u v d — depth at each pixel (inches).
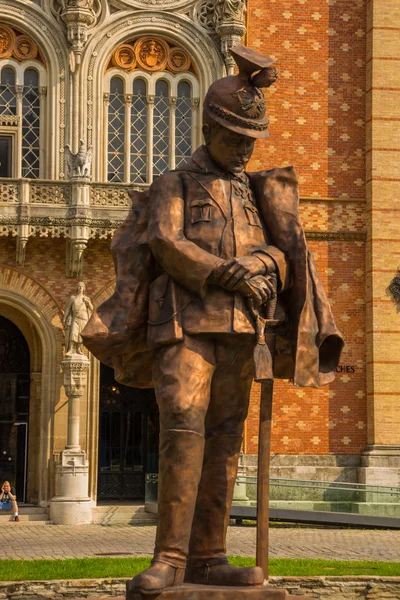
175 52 1438.2
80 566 657.0
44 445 1350.9
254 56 315.9
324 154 1471.5
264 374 310.7
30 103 1396.4
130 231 328.5
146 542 1026.7
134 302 322.7
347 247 1466.5
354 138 1478.8
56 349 1368.1
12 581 517.3
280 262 317.4
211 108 319.3
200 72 1432.1
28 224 1320.1
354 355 1448.1
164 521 303.1
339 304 1456.7
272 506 1238.3
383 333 1432.1
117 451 1467.8
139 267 323.3
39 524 1289.4
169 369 310.5
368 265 1455.5
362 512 1202.0
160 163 1430.9
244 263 307.3
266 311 316.8
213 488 330.6
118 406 1472.7
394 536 1099.9
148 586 292.2
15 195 1327.5
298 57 1476.4
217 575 321.7
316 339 325.4
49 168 1376.7
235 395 329.7
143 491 1464.1
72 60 1382.9
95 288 1384.1
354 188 1473.9
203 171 324.8
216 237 317.1
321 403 1432.1
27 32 1392.7
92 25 1402.6
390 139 1456.7
